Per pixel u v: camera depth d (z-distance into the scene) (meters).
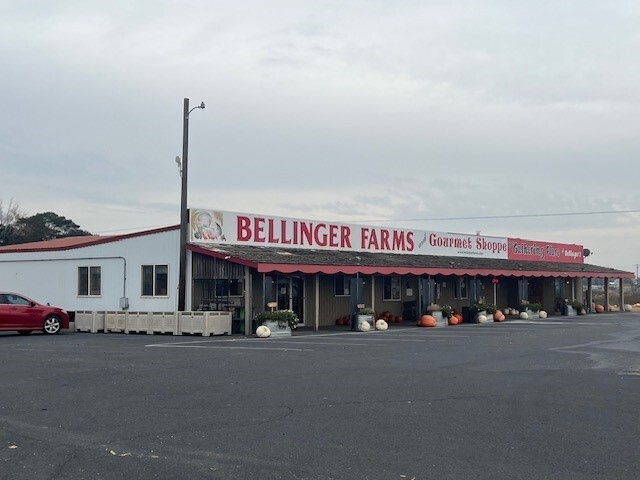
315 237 35.00
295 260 29.45
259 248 31.56
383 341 24.52
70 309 34.22
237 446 8.62
